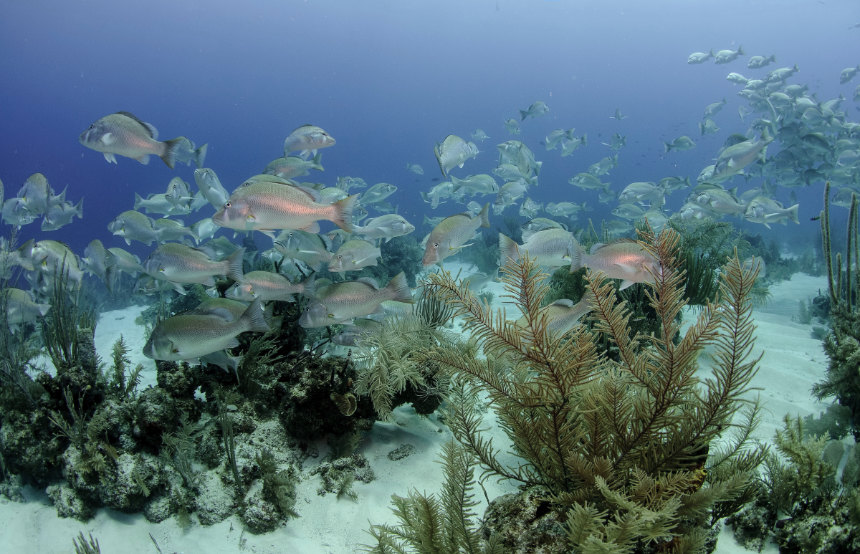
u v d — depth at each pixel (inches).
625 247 151.9
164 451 161.9
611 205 1868.8
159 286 339.3
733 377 95.4
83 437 165.3
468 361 108.7
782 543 138.5
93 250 334.3
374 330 203.6
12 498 175.3
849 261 253.0
